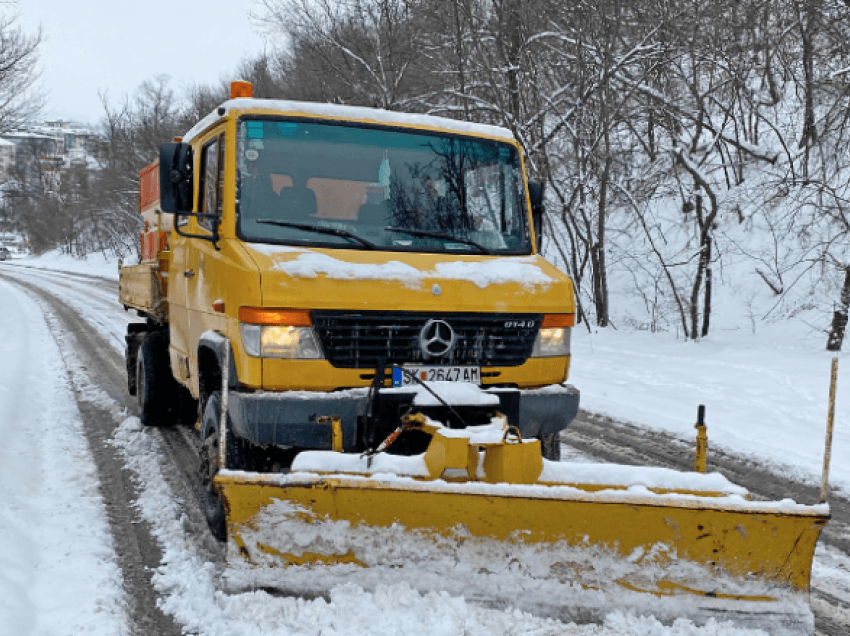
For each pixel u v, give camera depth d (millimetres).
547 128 15859
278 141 4266
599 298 15852
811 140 14523
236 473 3193
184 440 6590
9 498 4734
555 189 15227
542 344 4195
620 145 15859
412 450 4008
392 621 3047
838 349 11422
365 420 3529
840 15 12406
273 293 3688
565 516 3199
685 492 3260
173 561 3951
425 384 3760
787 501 3141
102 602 3430
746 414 7922
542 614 3156
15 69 21094
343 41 17703
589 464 3447
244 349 3740
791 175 13234
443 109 14922
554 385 4246
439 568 3238
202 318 4645
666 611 3143
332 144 4355
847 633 3379
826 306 13117
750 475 5855
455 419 3881
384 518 3232
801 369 10281
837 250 12969
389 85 16844
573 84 14312
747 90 15398
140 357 6996
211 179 4555
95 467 5719
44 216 63750
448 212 4469
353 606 3104
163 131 36125
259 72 25875
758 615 3119
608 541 3207
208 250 4512
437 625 3027
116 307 21609
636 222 17016
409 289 3863
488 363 4031
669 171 15359
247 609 3139
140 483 5336
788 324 13242
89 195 47375
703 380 9875
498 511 3205
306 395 3664
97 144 41562
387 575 3227
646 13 13859
